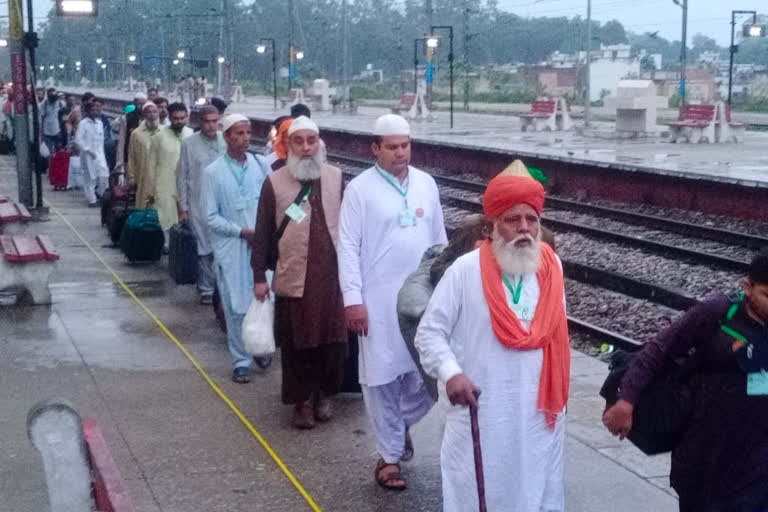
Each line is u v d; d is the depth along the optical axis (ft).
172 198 39.58
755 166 71.87
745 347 13.47
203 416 22.67
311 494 18.63
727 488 13.62
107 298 34.14
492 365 14.03
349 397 24.12
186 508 17.98
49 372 25.77
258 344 22.40
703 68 307.78
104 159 56.75
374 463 20.11
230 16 272.10
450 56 129.08
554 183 74.13
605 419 14.24
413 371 19.07
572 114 148.87
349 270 18.95
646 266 45.88
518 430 14.08
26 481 18.86
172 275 36.14
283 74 339.16
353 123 143.84
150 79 371.76
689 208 61.67
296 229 21.02
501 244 13.97
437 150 92.68
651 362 13.91
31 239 34.86
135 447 20.77
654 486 18.67
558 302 14.19
